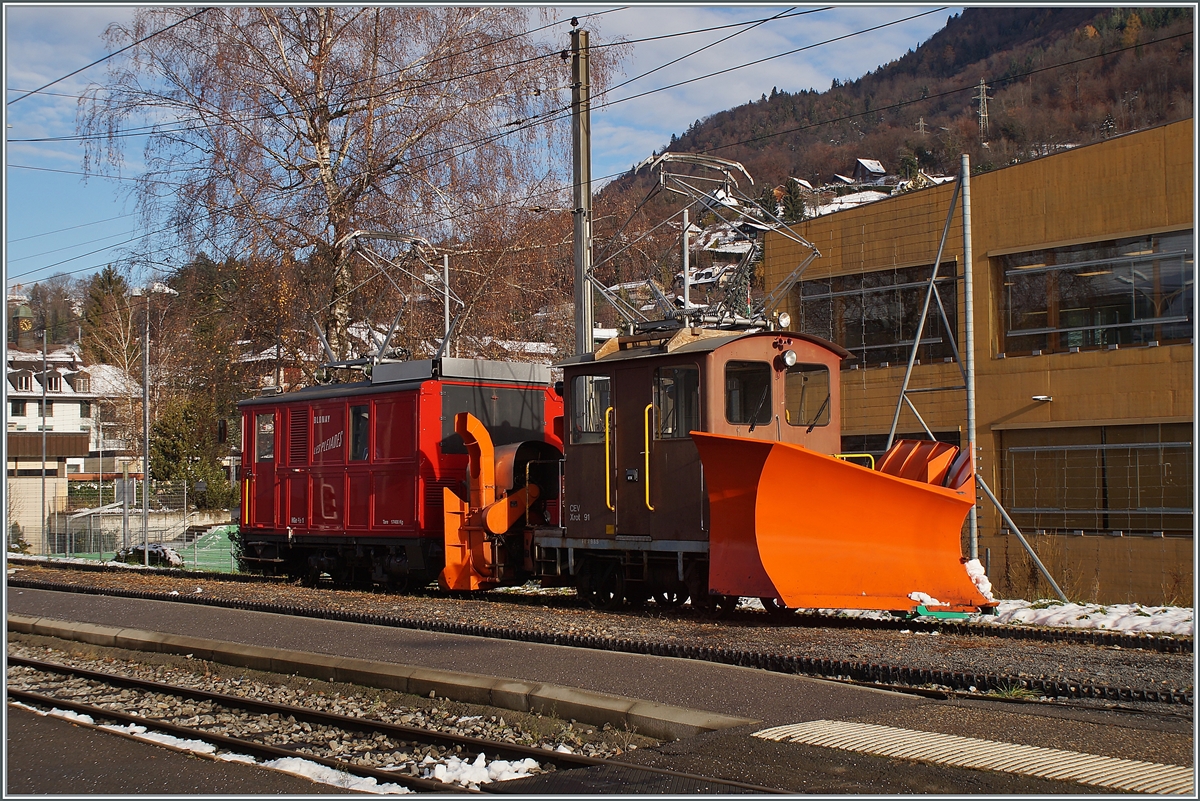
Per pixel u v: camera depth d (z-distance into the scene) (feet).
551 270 101.30
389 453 57.16
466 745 26.84
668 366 44.16
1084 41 343.87
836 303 76.13
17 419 263.70
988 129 336.90
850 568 38.50
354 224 87.25
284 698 33.91
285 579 67.97
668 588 44.80
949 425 69.51
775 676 29.53
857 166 416.67
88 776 24.88
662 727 25.99
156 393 174.81
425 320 92.63
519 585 56.34
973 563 39.40
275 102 87.76
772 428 44.16
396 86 89.40
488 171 89.45
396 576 57.77
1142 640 33.96
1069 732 23.70
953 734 23.75
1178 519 59.88
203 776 24.75
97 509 145.89
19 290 350.64
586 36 61.11
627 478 45.60
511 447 53.88
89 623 47.60
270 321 89.40
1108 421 62.80
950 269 69.97
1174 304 60.75
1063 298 65.46
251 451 67.21
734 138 578.25
